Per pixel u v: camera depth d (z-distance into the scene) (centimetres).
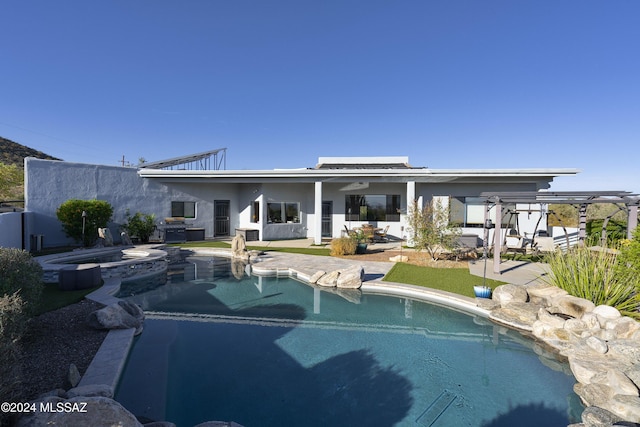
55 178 1495
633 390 388
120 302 707
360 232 1589
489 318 717
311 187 2023
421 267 1133
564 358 547
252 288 959
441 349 582
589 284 685
